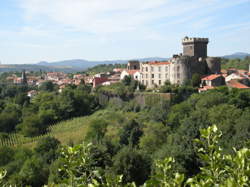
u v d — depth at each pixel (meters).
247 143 17.03
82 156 11.59
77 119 113.94
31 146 85.94
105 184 9.91
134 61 140.75
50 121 113.69
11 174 55.62
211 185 9.42
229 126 51.69
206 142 10.52
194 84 95.69
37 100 135.50
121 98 109.56
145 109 95.88
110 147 55.59
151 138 61.19
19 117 116.00
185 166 42.38
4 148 70.06
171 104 88.12
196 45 108.62
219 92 78.94
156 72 108.00
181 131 54.38
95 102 124.69
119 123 87.94
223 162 10.27
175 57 102.25
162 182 8.95
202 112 62.34
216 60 103.44
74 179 11.20
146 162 46.12
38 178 52.41
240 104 71.12
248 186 8.32
